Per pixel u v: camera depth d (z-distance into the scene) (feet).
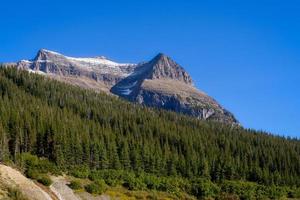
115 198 391.24
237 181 553.23
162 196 442.50
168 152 564.30
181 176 543.80
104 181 429.79
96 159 496.23
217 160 586.86
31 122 504.84
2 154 407.23
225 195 491.31
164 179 483.10
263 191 523.70
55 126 503.20
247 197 496.64
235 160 604.49
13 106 549.95
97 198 374.43
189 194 475.72
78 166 469.98
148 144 571.69
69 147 478.18
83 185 391.45
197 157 579.07
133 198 411.13
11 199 221.46
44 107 586.04
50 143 485.15
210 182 525.75
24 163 391.04
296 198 538.47
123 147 534.78
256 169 589.73
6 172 242.99
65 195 330.54
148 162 531.09
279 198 522.06
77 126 549.54
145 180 458.09
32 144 481.87
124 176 452.76
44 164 406.62
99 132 559.38
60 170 433.48
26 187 241.76
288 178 592.19
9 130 484.33
